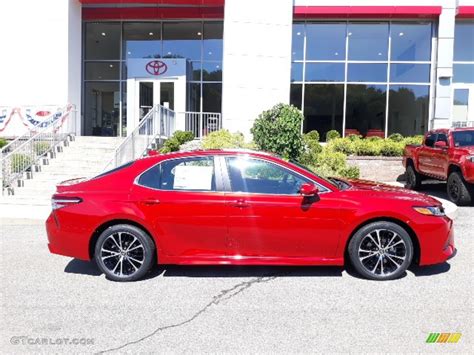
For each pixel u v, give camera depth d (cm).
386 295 484
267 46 1614
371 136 1827
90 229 532
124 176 546
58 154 1354
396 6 1717
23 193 1136
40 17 1644
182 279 543
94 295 491
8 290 509
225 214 521
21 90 1656
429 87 1812
